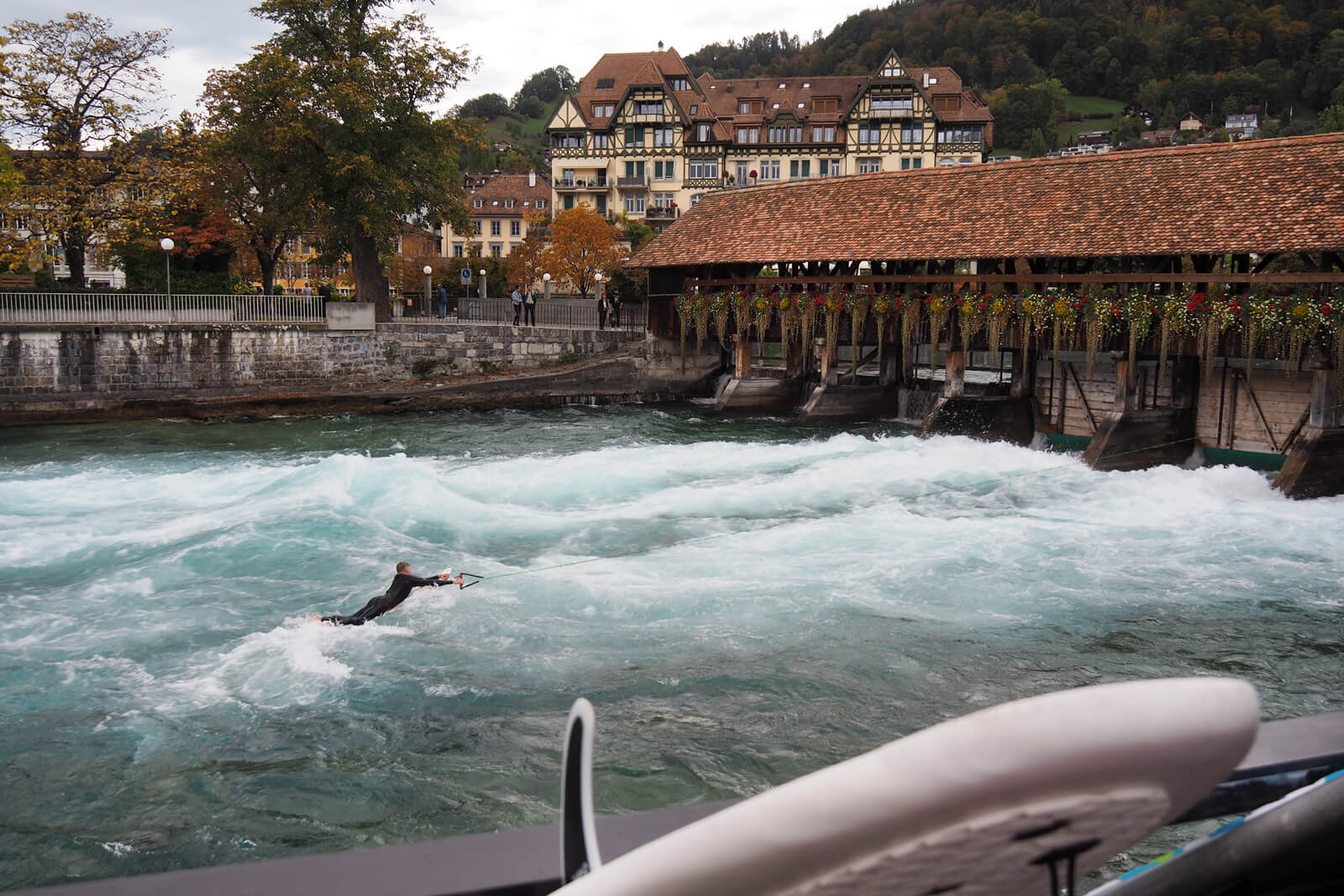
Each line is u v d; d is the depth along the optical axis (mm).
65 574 16844
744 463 26500
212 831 9242
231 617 14711
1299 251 24562
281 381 38719
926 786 881
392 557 17625
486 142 45250
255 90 40188
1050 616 14875
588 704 1518
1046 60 179875
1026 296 29109
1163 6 188500
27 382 34750
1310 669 13266
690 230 41031
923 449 27953
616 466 25750
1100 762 873
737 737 10969
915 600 15391
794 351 39969
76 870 8680
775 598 15344
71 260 43594
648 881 968
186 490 23141
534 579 16094
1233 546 18750
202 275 46656
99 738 10969
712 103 92812
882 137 86312
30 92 38656
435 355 41219
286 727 11195
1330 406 23688
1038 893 963
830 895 950
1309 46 160500
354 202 42188
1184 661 13430
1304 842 1431
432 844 2191
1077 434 30109
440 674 12531
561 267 71438
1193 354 26406
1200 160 29438
